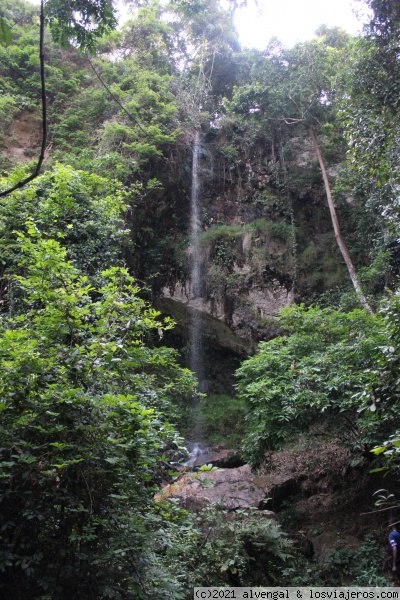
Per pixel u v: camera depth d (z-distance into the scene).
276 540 6.74
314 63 13.62
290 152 16.55
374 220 13.98
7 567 3.50
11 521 3.41
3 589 3.47
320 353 8.69
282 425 8.42
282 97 14.06
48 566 3.43
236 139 16.91
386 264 12.28
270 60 14.07
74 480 3.69
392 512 8.44
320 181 16.30
